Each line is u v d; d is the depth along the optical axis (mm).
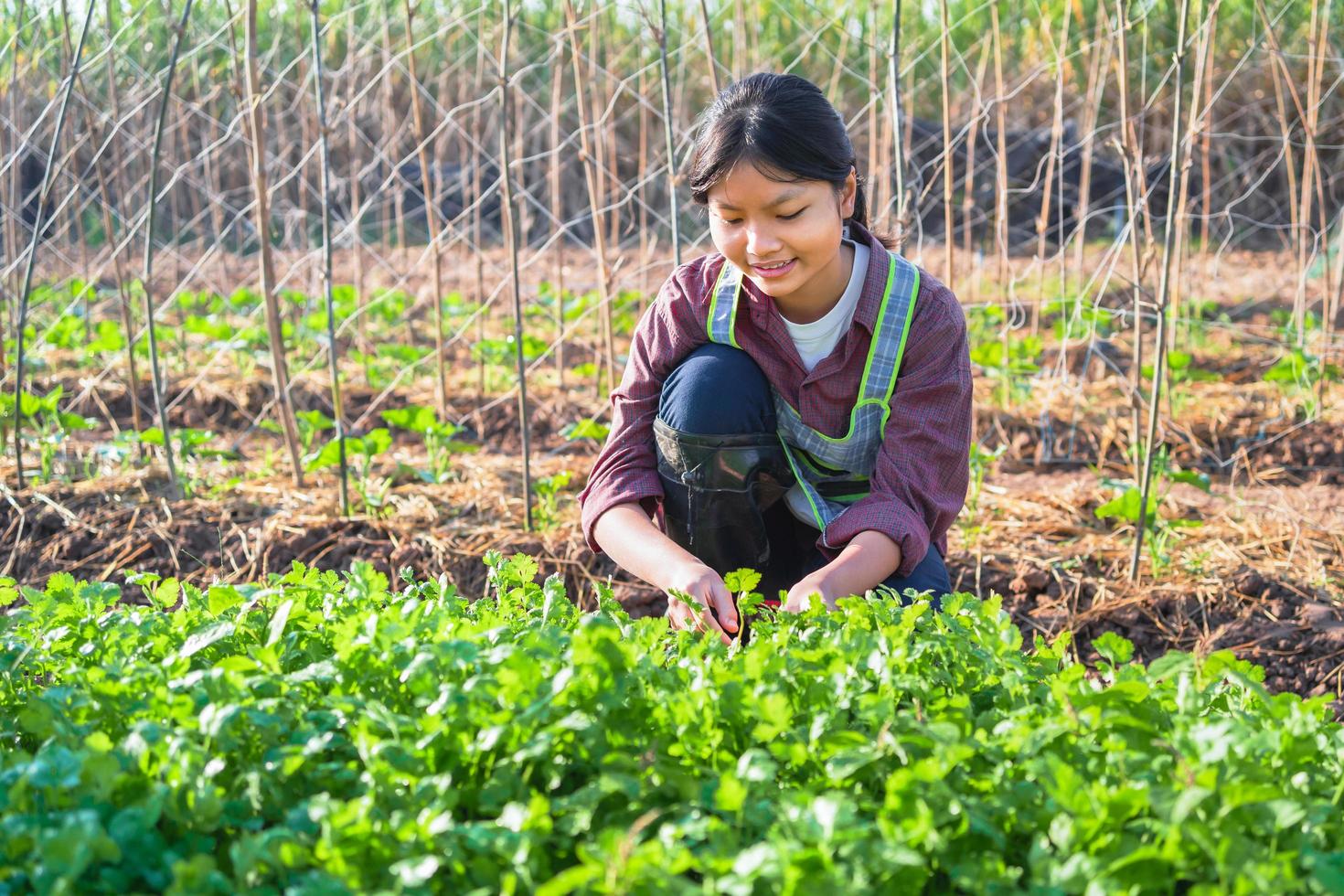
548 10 8984
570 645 1579
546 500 3377
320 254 6051
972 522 3330
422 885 1126
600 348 5594
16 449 3510
